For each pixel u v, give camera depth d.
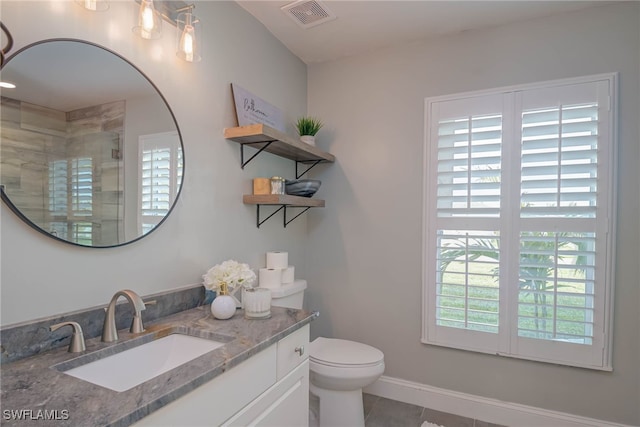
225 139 1.82
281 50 2.34
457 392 2.17
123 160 1.29
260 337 1.21
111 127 1.25
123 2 1.30
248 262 2.00
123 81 1.29
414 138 2.31
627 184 1.82
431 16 2.03
